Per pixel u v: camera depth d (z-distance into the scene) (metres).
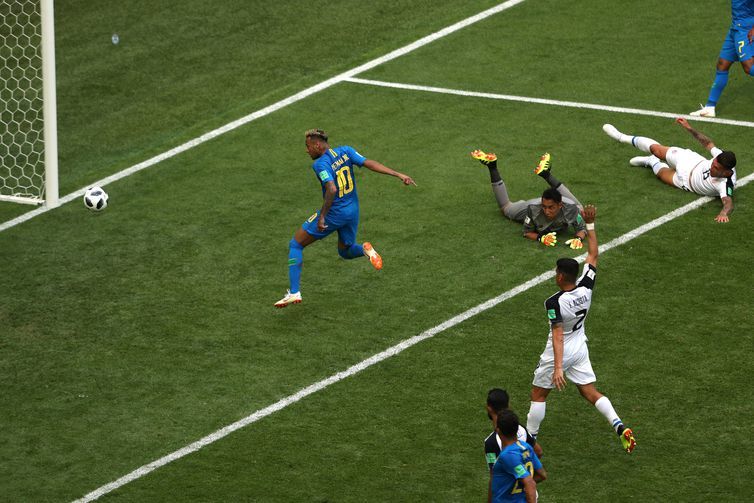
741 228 53.16
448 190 58.03
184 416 43.16
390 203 57.19
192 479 39.78
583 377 39.75
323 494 38.78
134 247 54.94
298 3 80.44
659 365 44.59
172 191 59.91
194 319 49.03
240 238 55.06
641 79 67.75
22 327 49.09
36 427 42.88
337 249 52.75
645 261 51.12
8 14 78.69
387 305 49.31
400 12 78.25
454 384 44.16
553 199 51.34
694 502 37.75
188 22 79.00
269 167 61.56
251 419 42.81
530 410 40.47
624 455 40.25
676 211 54.72
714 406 42.22
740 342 45.56
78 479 40.06
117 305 50.34
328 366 45.62
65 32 78.62
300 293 50.34
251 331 48.03
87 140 66.50
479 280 50.59
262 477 39.75
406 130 64.06
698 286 49.22
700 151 59.84
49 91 55.19
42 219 58.16
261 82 71.06
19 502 39.00
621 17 75.44
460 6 78.38
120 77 73.00
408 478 39.41
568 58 70.62
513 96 66.69
